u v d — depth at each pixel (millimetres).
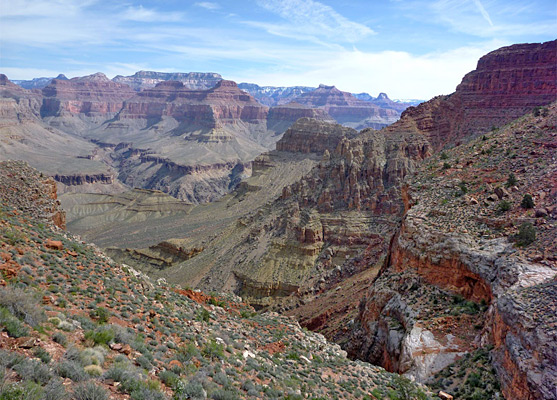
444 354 32250
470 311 34875
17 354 13727
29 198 43031
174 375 17656
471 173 52188
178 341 23000
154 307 26500
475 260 36219
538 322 25594
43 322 17297
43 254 25844
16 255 24094
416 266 42000
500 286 31875
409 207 52469
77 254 29297
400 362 34031
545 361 23672
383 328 40906
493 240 37250
